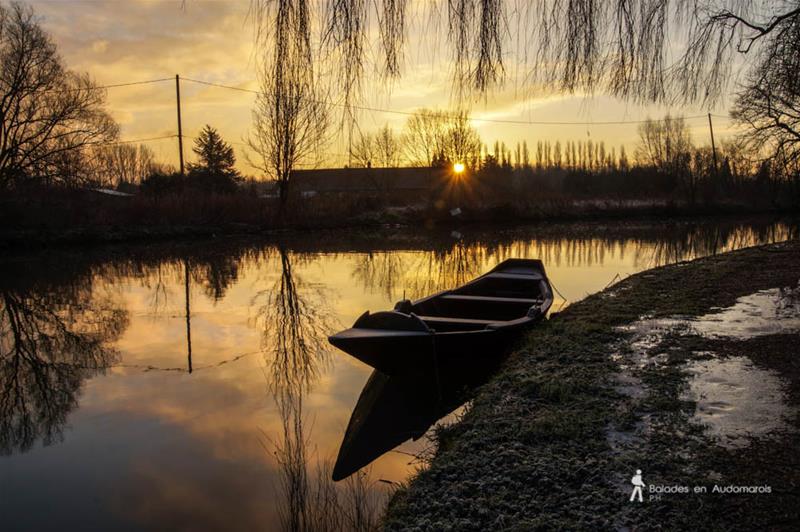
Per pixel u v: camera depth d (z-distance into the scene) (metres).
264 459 5.51
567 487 3.61
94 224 29.34
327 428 6.19
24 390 8.14
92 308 14.09
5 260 23.48
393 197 45.09
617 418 4.61
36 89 27.94
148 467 5.49
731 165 21.45
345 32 2.49
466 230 36.31
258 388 7.79
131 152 63.44
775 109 10.83
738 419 4.50
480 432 4.58
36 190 27.98
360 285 16.72
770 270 13.64
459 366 7.02
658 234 31.61
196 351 9.96
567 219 41.22
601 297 11.10
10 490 5.12
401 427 6.09
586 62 2.68
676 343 6.98
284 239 31.28
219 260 23.27
